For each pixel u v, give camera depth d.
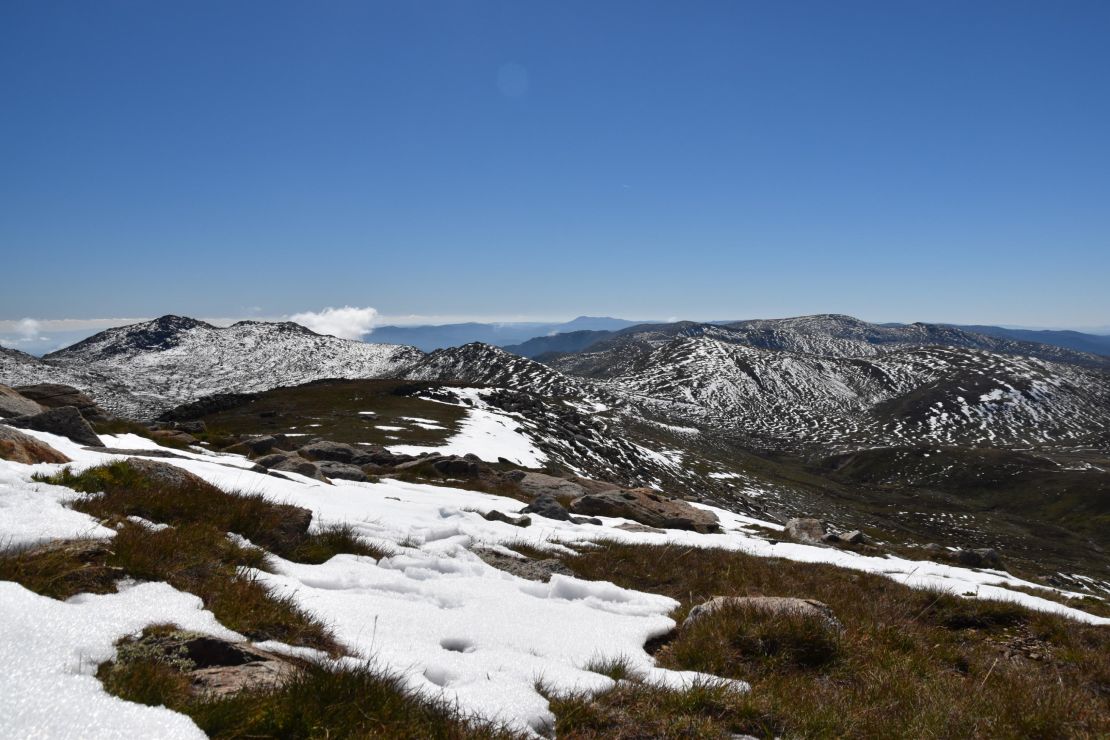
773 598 9.73
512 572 12.29
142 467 10.50
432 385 144.00
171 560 7.07
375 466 36.97
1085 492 173.12
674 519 29.06
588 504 29.52
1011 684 8.18
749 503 135.00
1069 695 7.85
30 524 7.20
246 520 9.86
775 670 7.84
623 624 9.07
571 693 6.12
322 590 7.92
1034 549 138.75
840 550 27.41
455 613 8.16
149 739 3.81
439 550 12.25
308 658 5.71
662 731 5.68
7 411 25.02
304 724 4.40
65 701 3.95
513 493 33.78
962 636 11.52
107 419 33.69
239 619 6.08
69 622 5.05
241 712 4.30
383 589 8.85
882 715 6.66
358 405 111.81
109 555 6.63
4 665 4.16
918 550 33.81
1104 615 18.83
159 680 4.46
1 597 5.09
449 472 37.47
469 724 5.02
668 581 13.87
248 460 25.98
